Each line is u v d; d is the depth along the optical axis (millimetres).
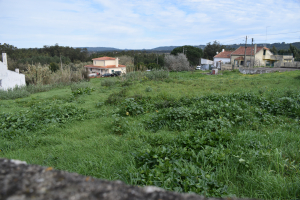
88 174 3631
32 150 5020
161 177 3053
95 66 46656
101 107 9977
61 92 17438
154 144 4906
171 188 2867
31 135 6121
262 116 6504
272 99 8414
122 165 3898
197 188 2766
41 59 51094
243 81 17859
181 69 40281
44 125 6926
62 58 57531
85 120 7695
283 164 3492
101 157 4270
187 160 3764
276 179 3059
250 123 5887
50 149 5016
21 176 686
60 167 3949
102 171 3652
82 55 68250
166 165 3389
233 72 29391
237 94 9430
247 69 27734
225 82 17531
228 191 2967
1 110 10188
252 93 9312
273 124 6090
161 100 10188
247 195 2967
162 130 6078
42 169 747
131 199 610
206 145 4340
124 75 22781
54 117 7691
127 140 5227
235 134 5172
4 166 755
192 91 13461
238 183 3279
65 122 7406
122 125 6402
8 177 674
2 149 5129
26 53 58281
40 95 16156
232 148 4344
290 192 2885
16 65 41656
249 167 3545
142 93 13219
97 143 5129
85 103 11289
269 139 4816
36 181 659
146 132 5836
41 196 575
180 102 9148
